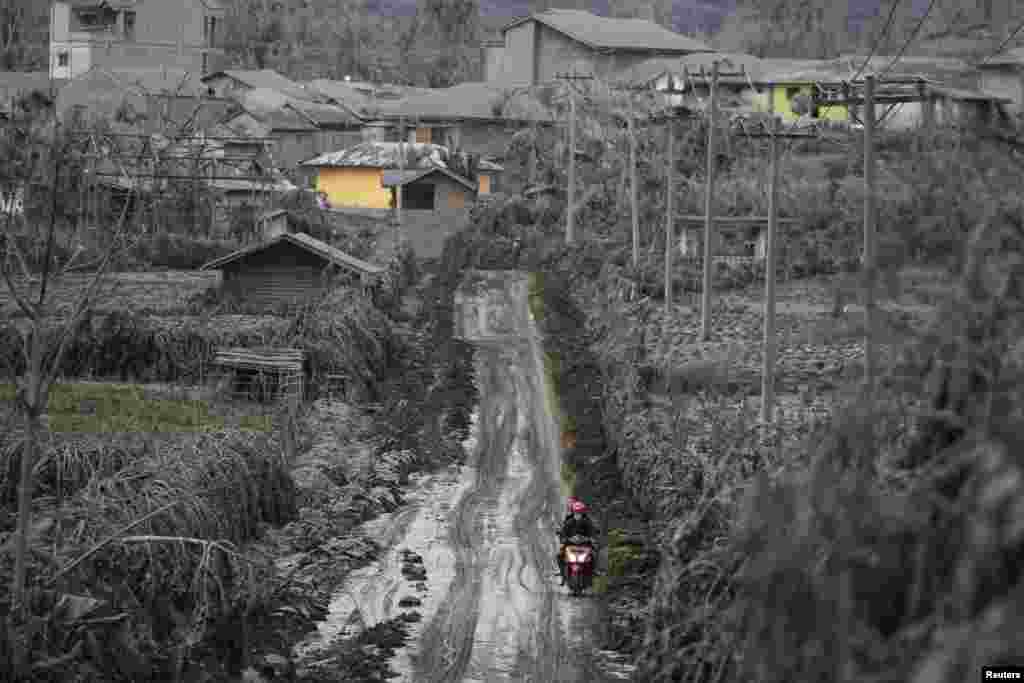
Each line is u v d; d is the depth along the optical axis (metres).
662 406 50.72
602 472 49.09
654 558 36.91
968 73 99.44
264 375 57.38
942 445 17.19
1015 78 95.19
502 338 76.81
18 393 28.80
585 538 36.69
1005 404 14.88
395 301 83.31
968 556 12.26
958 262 16.45
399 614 34.06
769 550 15.25
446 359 70.31
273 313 73.50
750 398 51.41
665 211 95.38
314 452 49.75
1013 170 17.95
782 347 61.72
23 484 26.28
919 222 17.39
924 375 17.16
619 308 74.06
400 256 96.75
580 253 97.44
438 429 57.28
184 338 59.00
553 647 31.64
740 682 17.86
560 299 87.50
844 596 13.67
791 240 86.38
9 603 26.33
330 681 28.38
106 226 48.59
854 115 41.66
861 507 14.96
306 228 101.06
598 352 69.50
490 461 53.44
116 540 27.91
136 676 26.33
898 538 14.70
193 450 37.75
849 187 77.75
